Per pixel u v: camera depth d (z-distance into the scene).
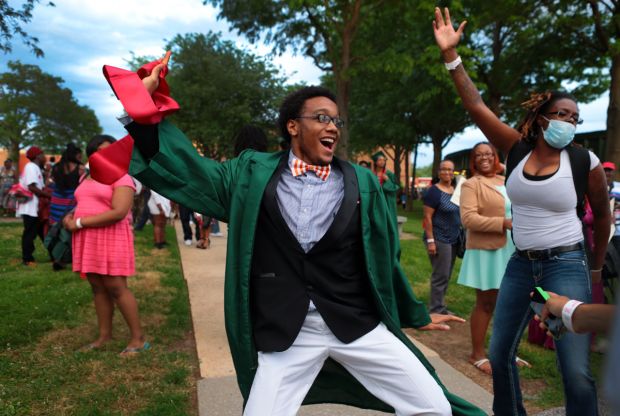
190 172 2.01
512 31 18.22
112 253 3.81
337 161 2.16
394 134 24.67
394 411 2.15
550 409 3.21
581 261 2.50
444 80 13.75
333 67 14.91
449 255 5.21
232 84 26.30
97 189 3.79
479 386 3.56
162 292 5.86
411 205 29.73
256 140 4.02
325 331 1.97
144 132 1.90
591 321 1.57
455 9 12.96
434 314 5.26
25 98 53.31
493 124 2.68
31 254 7.48
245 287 1.93
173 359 3.82
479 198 3.91
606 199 2.57
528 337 4.48
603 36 15.55
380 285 2.09
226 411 3.04
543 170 2.50
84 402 3.07
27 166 7.36
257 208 1.96
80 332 4.41
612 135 14.78
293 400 1.93
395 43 16.69
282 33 15.75
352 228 2.00
